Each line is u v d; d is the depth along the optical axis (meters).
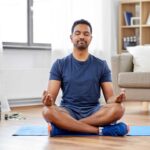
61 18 4.94
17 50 4.68
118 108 2.55
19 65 4.71
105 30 5.59
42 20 5.04
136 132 2.68
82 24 2.70
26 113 4.02
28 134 2.61
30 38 4.89
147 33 5.87
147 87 4.08
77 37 2.67
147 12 5.84
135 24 5.89
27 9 4.88
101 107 2.63
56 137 2.49
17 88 4.58
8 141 2.37
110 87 2.72
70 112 2.63
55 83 2.69
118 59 4.36
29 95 4.71
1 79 4.26
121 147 2.16
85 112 2.65
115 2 6.00
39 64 4.97
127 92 4.21
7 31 4.65
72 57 2.74
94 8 5.42
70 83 2.67
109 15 5.65
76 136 2.53
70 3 5.05
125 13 5.96
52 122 2.51
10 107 4.50
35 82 4.78
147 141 2.35
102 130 2.56
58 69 2.70
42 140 2.39
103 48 5.54
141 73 4.09
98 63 2.73
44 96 2.50
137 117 3.65
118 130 2.53
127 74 4.16
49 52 5.08
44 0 5.02
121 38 5.97
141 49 4.39
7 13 4.62
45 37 5.07
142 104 4.87
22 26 4.83
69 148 2.14
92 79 2.68
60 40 4.91
